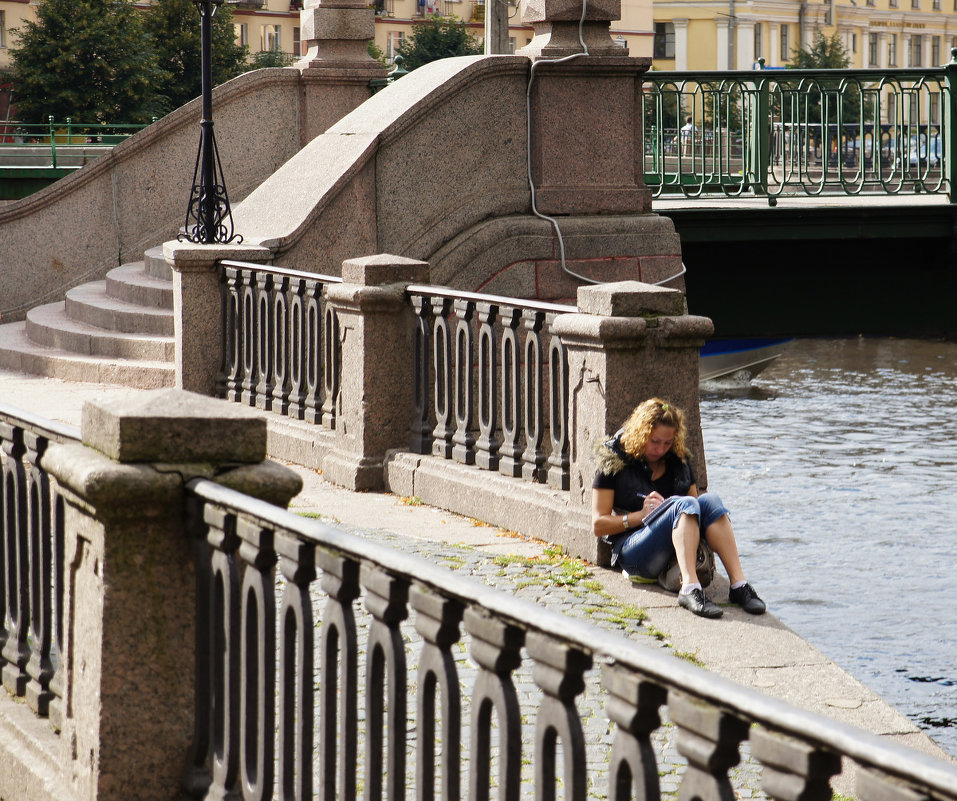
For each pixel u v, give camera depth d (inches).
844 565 539.5
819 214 672.4
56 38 2471.7
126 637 189.8
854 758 96.7
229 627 182.9
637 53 4005.9
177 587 191.3
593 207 621.3
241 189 837.2
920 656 419.2
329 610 165.2
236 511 181.3
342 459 451.8
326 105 839.7
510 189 611.8
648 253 623.2
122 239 847.7
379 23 3474.4
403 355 442.6
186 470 188.7
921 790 92.0
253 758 181.3
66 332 686.5
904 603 482.3
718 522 320.8
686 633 295.6
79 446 201.5
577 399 358.3
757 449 815.1
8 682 244.5
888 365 1246.9
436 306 425.1
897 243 701.9
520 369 395.9
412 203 594.2
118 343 652.1
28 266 842.2
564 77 613.3
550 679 128.3
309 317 487.2
